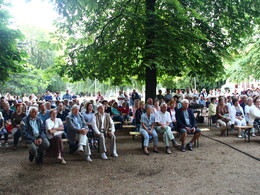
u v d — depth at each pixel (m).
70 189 4.42
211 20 10.65
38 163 6.01
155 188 4.43
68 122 6.44
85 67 10.90
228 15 10.69
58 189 4.42
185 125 7.27
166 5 8.72
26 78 22.88
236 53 11.90
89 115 7.91
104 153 6.45
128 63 11.04
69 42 11.19
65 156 6.70
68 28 10.22
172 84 19.88
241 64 18.86
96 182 4.75
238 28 11.05
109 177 5.02
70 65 11.14
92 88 33.56
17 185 4.61
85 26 10.98
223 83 35.44
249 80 21.48
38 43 9.61
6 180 4.86
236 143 7.94
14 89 22.59
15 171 5.41
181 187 4.45
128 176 5.07
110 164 5.91
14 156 6.72
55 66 11.38
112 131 6.79
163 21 8.89
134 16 8.72
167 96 12.41
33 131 5.89
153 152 7.06
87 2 5.40
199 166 5.66
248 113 9.02
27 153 7.07
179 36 8.93
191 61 9.42
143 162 6.05
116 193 4.23
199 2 8.95
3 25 10.71
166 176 5.04
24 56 12.07
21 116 7.82
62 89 34.56
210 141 8.35
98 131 6.57
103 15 11.09
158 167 5.64
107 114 6.97
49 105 8.50
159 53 8.35
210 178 4.88
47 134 6.10
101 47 10.73
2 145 8.16
